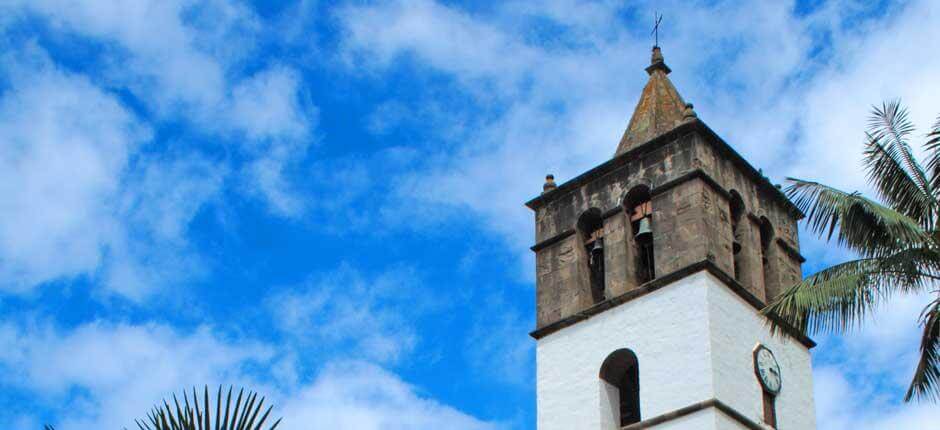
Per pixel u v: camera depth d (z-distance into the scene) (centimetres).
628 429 3553
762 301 3862
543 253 4150
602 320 3825
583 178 4153
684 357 3541
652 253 3959
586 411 3691
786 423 3675
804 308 2827
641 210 3997
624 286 3831
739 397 3522
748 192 4084
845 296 2781
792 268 4116
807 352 3975
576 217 4109
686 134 3947
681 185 3872
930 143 2898
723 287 3703
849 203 2823
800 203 2925
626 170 4059
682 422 3444
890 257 2802
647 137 4184
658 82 4431
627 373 3825
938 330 2847
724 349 3556
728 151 4047
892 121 2986
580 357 3816
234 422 2305
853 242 2852
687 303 3628
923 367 2842
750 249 3938
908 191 2925
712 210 3831
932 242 2809
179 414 2322
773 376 3716
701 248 3691
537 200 4272
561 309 3962
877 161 2966
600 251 4025
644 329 3691
